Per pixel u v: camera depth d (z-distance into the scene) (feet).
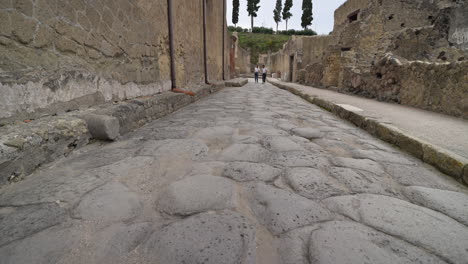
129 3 10.70
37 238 3.06
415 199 4.32
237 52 88.69
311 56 48.21
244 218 3.58
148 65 12.80
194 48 22.17
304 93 23.15
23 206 3.76
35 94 6.06
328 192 4.43
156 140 7.61
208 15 28.43
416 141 6.79
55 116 6.48
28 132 4.99
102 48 8.87
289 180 4.88
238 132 8.75
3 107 5.28
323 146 7.42
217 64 36.04
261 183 4.73
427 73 13.26
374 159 6.36
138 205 3.89
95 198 4.04
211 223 3.42
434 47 23.00
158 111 11.39
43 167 5.24
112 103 9.30
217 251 2.89
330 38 45.44
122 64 10.25
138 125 9.37
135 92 11.37
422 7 29.89
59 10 6.86
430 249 3.04
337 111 13.83
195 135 8.25
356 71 22.85
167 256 2.81
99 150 6.61
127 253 2.86
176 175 5.05
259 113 13.09
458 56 21.48
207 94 23.04
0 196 4.04
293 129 9.48
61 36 6.95
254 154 6.36
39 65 6.28
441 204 4.17
